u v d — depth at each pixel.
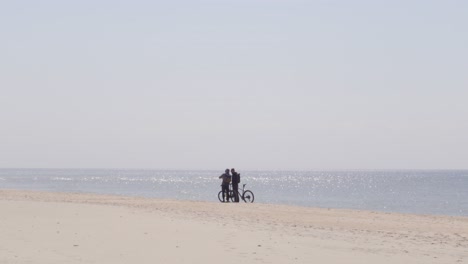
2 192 40.53
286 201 56.06
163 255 12.83
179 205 30.28
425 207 50.81
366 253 14.30
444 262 13.22
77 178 151.75
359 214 27.34
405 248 15.57
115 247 13.76
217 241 15.38
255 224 20.80
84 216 21.42
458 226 22.47
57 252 12.66
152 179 161.50
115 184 107.25
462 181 152.50
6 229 16.61
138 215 22.52
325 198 64.38
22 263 11.14
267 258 12.81
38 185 92.75
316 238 17.16
